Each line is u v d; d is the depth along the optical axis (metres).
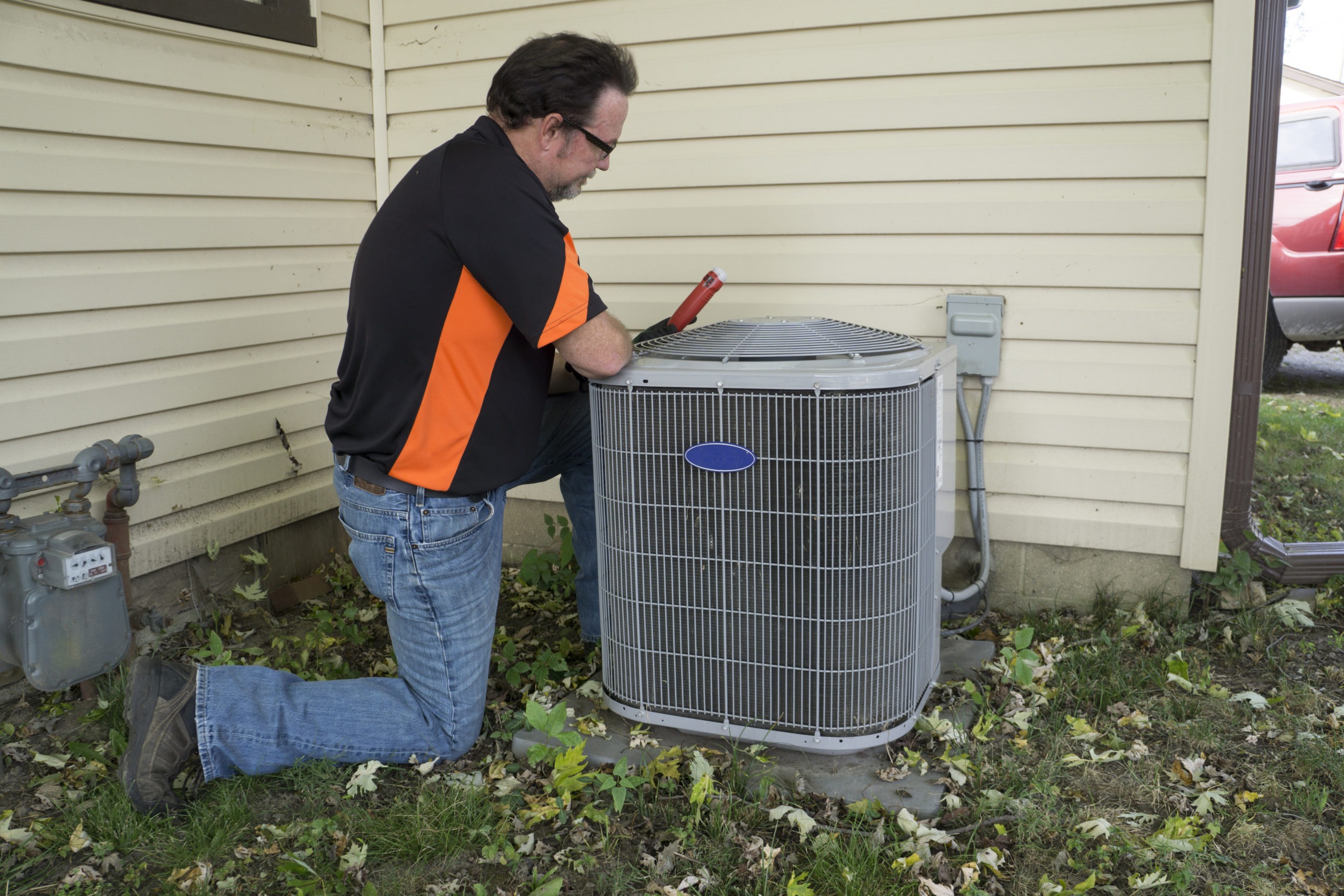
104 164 2.67
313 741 2.21
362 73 3.57
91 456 2.60
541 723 2.13
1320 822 2.06
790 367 2.10
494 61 3.41
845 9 2.98
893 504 2.10
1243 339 2.91
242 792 2.20
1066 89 2.85
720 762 2.28
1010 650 2.66
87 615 2.46
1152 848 1.95
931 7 2.91
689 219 3.28
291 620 3.30
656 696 2.35
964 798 2.16
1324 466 4.26
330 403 2.26
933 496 2.29
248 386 3.22
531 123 2.05
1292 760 2.27
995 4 2.86
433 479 2.09
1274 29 2.66
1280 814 2.08
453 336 2.02
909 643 2.22
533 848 2.04
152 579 2.98
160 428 2.93
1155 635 2.89
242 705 2.15
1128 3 2.75
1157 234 2.86
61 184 2.56
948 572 3.25
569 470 2.70
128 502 2.73
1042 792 2.15
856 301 3.17
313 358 3.50
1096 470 3.05
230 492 3.19
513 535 3.75
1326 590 3.08
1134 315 2.91
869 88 3.02
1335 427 4.63
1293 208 4.80
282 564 3.48
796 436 2.07
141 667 2.12
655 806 2.14
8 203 2.45
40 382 2.57
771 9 3.06
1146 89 2.78
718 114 3.18
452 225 1.95
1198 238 2.83
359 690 2.29
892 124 3.01
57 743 2.42
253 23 3.06
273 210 3.26
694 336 2.36
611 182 3.34
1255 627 2.91
